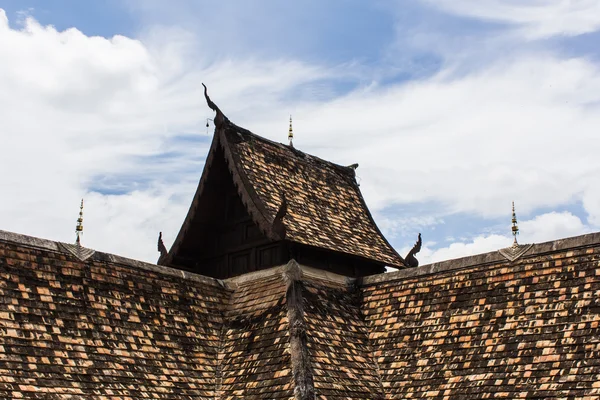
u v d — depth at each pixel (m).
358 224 28.03
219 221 26.44
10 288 19.31
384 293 24.59
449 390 20.31
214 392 21.25
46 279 20.28
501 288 21.98
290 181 26.80
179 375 20.98
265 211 24.17
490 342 20.81
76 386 18.38
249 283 24.89
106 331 20.45
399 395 21.11
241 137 26.20
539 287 21.23
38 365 18.19
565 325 19.83
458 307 22.45
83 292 20.83
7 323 18.56
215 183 26.12
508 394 19.12
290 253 24.19
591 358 18.69
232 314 24.03
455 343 21.53
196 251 26.75
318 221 26.17
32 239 20.72
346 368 21.58
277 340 21.77
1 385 17.02
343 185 29.28
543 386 18.77
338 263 25.95
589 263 20.81
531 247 22.17
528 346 19.98
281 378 20.42
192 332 22.66
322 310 23.30
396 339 22.88
